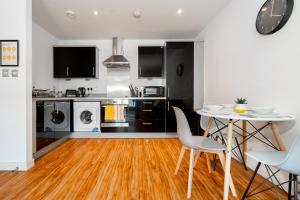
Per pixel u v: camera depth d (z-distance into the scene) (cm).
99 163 239
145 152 286
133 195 165
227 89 283
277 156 136
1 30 213
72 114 377
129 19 333
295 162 109
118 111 381
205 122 251
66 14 310
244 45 239
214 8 293
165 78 393
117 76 452
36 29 354
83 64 421
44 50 385
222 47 299
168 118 384
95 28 378
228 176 152
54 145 310
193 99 385
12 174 205
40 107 261
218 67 314
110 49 454
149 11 301
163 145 326
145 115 384
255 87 218
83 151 290
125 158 258
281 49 179
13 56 213
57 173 209
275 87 187
